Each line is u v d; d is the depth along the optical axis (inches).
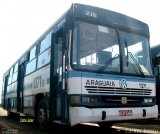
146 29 337.7
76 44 275.7
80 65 269.9
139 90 297.9
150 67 324.2
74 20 280.5
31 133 340.5
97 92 267.7
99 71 275.3
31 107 420.2
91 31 288.7
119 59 296.0
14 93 605.0
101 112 261.4
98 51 286.4
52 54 333.1
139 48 320.8
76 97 259.4
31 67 446.9
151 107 302.4
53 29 344.2
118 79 284.4
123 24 315.0
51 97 321.1
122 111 274.5
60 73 301.7
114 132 356.5
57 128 402.0
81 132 352.5
